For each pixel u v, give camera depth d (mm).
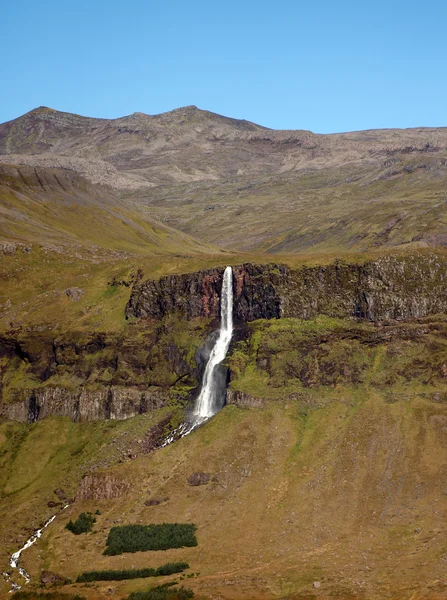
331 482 192750
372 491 186875
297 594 153500
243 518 186375
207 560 173625
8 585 173000
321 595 152000
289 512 185625
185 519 189750
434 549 163875
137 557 178125
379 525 176125
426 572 156375
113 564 176375
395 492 185000
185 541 181125
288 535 178125
